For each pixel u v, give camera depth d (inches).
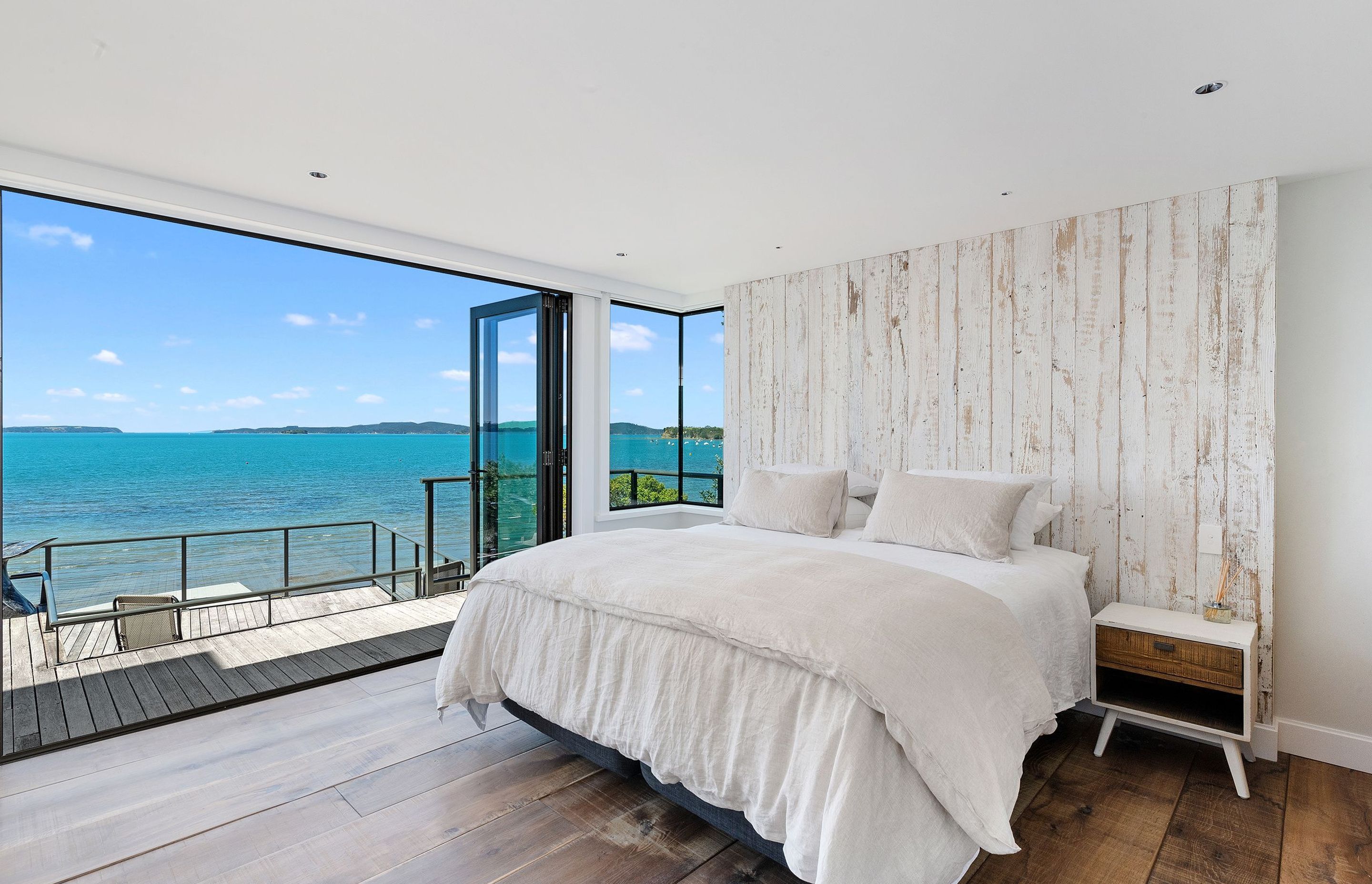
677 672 71.5
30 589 154.0
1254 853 73.9
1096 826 79.2
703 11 61.0
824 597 69.8
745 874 68.6
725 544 99.3
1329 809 83.8
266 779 87.7
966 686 63.1
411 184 108.6
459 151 94.8
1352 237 97.7
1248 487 102.6
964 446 135.6
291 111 82.1
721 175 103.3
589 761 94.0
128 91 76.6
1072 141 89.6
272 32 64.3
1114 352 116.4
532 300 172.4
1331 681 99.0
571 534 178.1
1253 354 102.3
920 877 54.4
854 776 53.9
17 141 90.3
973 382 134.4
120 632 153.8
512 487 179.9
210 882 66.4
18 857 70.1
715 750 66.2
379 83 75.0
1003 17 61.5
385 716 108.9
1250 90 75.2
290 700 115.4
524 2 59.3
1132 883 68.0
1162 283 111.4
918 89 75.9
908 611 67.6
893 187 107.6
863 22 62.4
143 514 420.2
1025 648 73.6
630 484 221.9
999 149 92.4
